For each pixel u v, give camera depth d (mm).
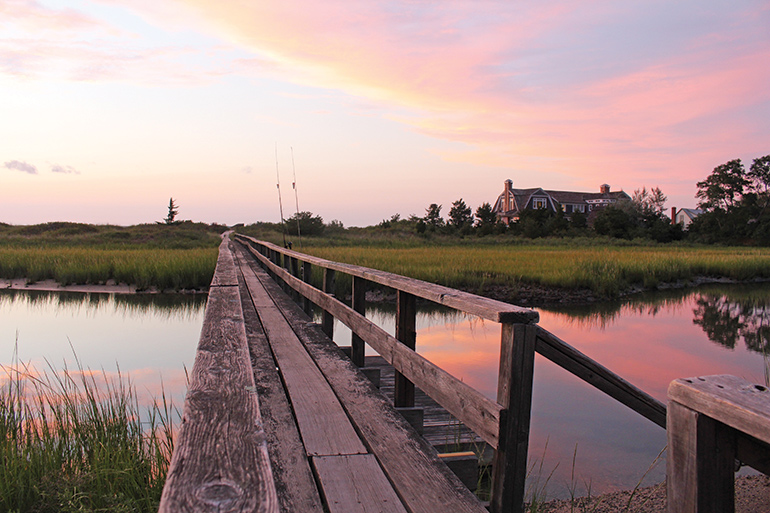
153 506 3043
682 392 1265
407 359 3045
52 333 10555
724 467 1237
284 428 2883
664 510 3754
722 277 24344
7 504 3072
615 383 2346
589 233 52281
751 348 9883
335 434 2795
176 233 45938
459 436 3715
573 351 2191
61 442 3893
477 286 17109
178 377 7172
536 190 65375
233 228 100250
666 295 18422
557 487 4141
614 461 4637
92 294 16656
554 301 16312
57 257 21969
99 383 6777
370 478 2322
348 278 16672
